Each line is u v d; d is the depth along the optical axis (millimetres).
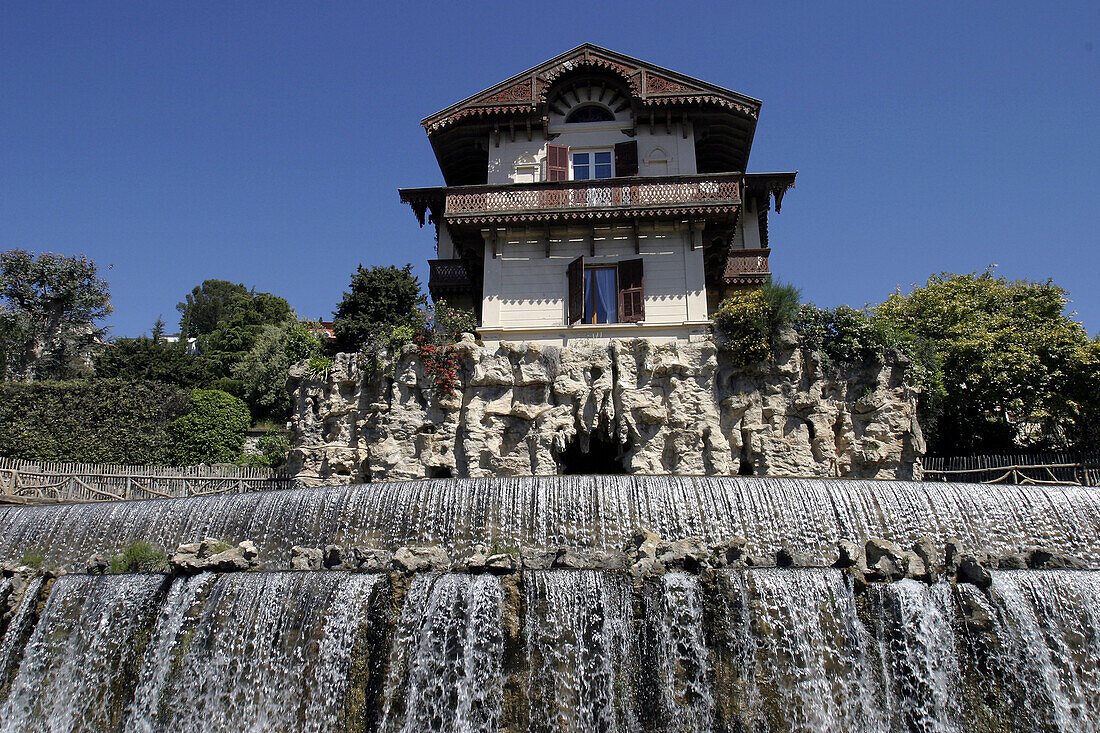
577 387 25953
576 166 32344
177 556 16344
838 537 19078
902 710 13703
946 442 32938
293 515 20312
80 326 51969
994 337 32312
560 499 19641
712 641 14133
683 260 29359
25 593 16922
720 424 25969
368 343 28453
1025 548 18828
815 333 26203
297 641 14820
